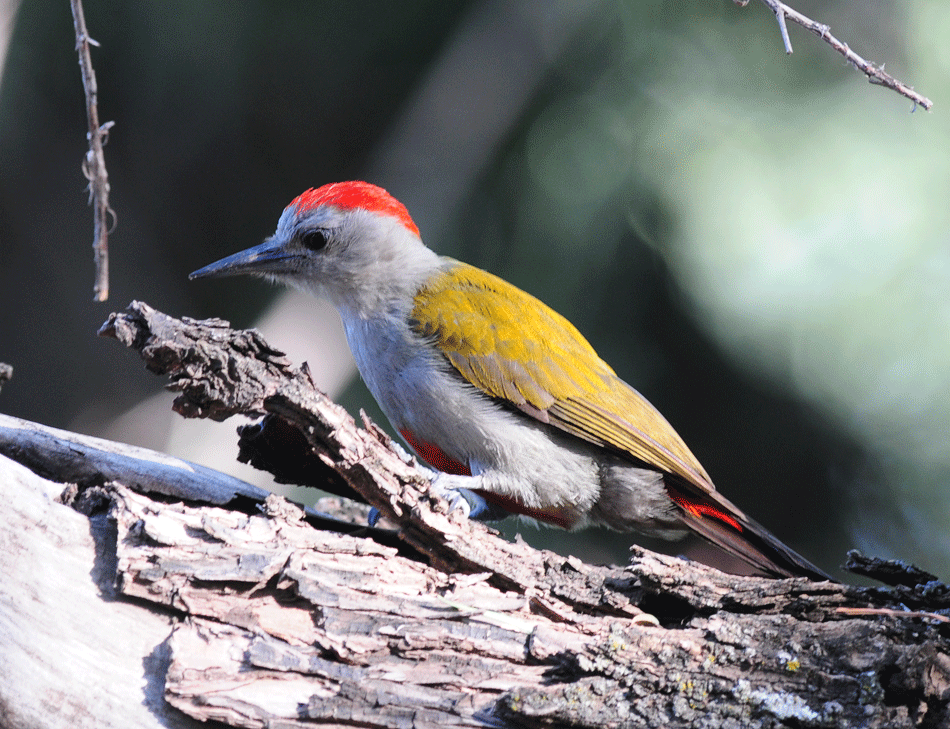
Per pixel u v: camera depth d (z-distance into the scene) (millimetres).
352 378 15047
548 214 13672
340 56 15875
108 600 4949
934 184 12133
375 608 5207
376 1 15555
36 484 5152
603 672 5043
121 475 6000
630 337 13531
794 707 4938
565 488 7652
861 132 12375
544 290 13562
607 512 7898
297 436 6301
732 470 14320
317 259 8133
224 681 4816
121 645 4879
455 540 5809
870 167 12266
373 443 5742
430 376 7582
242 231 17094
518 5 14727
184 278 17062
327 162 16547
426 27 15578
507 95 14820
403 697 4941
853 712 4926
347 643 5055
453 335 7602
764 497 14352
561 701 4910
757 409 13711
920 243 12141
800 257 12445
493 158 14906
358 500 6883
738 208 12570
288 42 15750
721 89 12922
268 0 15516
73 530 5070
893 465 13227
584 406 7535
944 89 12234
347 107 16141
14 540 4930
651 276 13281
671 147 12945
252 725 4758
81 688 4742
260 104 16234
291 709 4824
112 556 5051
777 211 12516
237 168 16781
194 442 14523
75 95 15898
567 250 13523
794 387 13297
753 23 12852
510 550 5902
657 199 12953
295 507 5473
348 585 5246
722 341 13141
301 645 5047
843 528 13969
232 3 15469
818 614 5543
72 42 15375
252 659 4895
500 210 14336
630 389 8094
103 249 5816
